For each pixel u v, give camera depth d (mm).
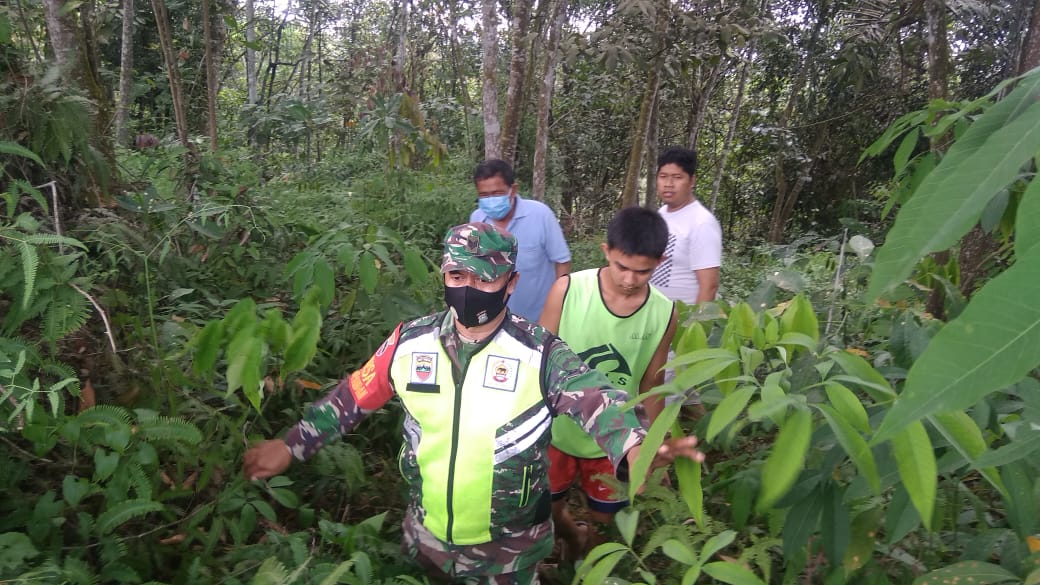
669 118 13789
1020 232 620
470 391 1836
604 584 1677
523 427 1836
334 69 16703
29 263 2010
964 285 3092
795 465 1188
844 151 15023
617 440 1695
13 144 2367
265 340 2199
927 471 1124
